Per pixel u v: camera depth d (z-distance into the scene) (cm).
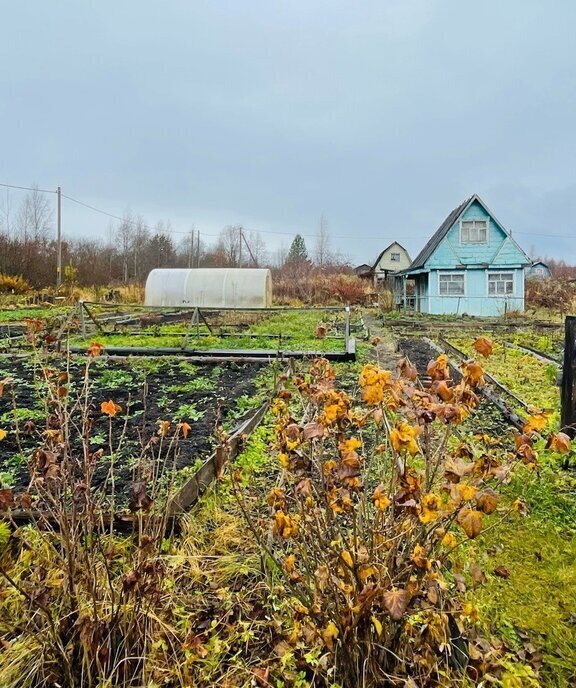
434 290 2075
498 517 250
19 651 153
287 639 165
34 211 3253
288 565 152
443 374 146
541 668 163
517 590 199
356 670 141
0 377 590
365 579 133
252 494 262
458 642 153
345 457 131
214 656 163
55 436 172
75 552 163
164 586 183
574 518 253
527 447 146
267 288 1923
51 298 2106
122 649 156
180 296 1912
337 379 629
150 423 413
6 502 164
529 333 1262
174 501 235
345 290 2723
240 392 540
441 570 168
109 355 776
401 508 139
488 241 2034
